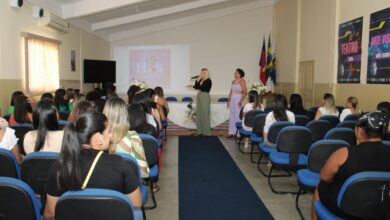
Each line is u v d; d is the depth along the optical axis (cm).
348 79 595
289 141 350
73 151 157
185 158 542
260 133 485
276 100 426
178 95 1094
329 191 212
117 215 143
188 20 1067
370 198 181
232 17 1070
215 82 1088
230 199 359
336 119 454
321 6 718
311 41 777
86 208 142
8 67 489
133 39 1102
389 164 193
